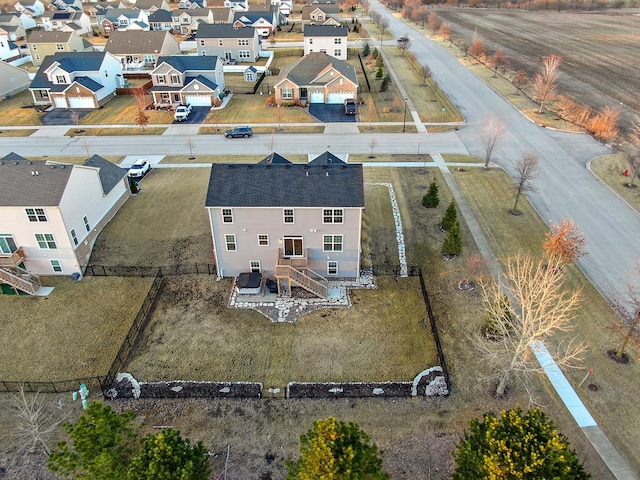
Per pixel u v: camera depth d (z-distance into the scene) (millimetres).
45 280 31297
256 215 28531
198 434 20844
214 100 65938
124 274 31703
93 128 59375
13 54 95688
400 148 51750
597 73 76625
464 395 22516
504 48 94000
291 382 23516
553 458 14281
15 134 57625
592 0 138125
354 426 15234
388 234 35688
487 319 25469
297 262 29797
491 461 14547
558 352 22844
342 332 26672
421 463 19391
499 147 51094
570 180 43281
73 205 31047
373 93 69938
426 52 92562
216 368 24422
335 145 52875
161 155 51281
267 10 119438
